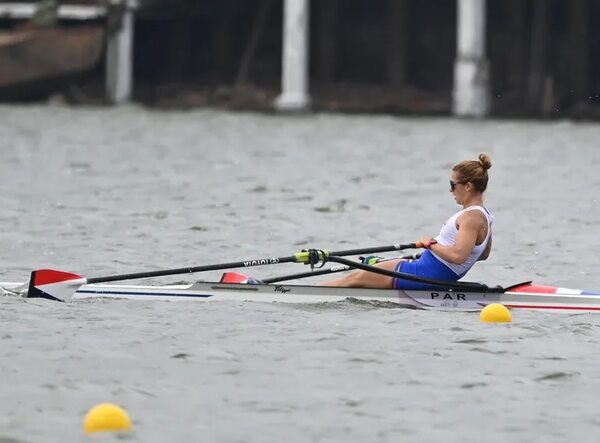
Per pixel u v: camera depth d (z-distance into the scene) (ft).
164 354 147.84
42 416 122.11
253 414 123.85
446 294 182.09
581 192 356.59
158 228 271.28
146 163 444.96
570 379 138.82
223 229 271.90
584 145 557.74
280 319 169.78
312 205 319.68
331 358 147.02
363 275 184.34
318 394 131.34
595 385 136.36
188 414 123.44
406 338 158.51
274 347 152.25
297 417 123.13
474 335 161.07
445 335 160.86
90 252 236.22
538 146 550.77
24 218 284.41
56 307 175.52
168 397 129.39
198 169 423.64
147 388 132.67
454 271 182.50
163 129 638.53
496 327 167.12
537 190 362.12
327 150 520.01
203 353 148.66
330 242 256.32
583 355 150.20
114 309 175.22
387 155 496.23
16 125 637.30
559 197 343.46
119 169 419.74
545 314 178.09
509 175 409.08
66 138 562.66
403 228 280.10
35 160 448.65
